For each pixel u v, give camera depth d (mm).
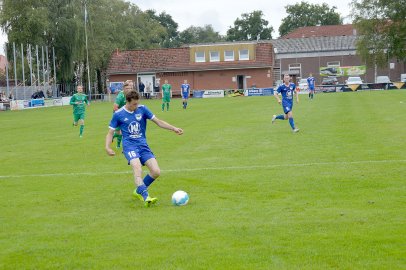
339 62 71000
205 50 68500
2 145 18484
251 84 68125
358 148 14117
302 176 10633
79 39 59438
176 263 5945
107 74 69938
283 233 6891
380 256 5984
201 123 23844
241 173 11234
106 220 7863
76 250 6516
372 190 9203
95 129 23484
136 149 9180
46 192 10086
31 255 6398
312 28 96312
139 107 9211
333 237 6664
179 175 11250
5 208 8852
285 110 18703
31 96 54062
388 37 63969
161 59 69938
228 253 6211
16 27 55375
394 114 24031
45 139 20031
